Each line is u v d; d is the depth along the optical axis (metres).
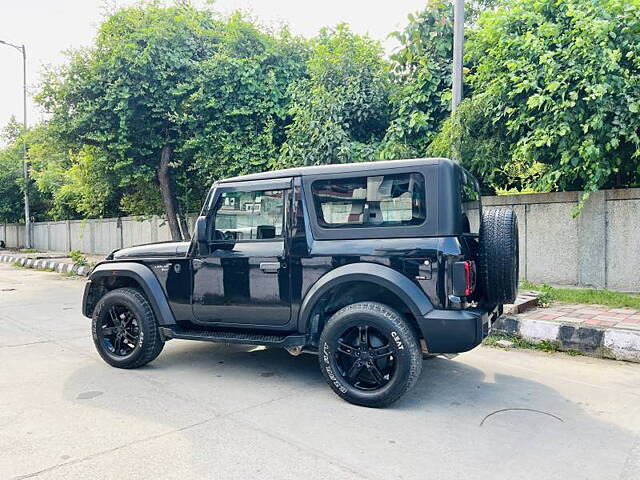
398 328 3.61
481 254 3.87
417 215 3.68
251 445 3.09
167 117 11.12
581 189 7.90
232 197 4.42
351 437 3.21
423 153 9.30
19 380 4.47
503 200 8.36
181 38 11.01
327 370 3.89
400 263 3.68
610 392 4.09
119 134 11.05
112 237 19.28
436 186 3.62
